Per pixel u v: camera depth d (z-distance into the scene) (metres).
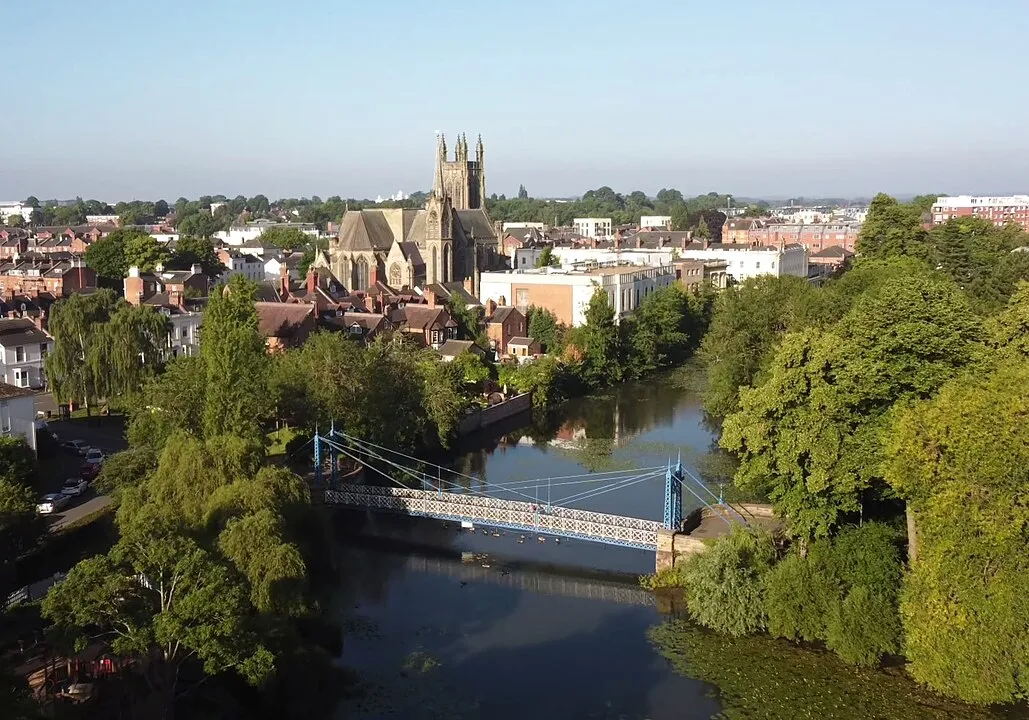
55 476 79.25
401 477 89.25
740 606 57.38
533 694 50.91
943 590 47.88
